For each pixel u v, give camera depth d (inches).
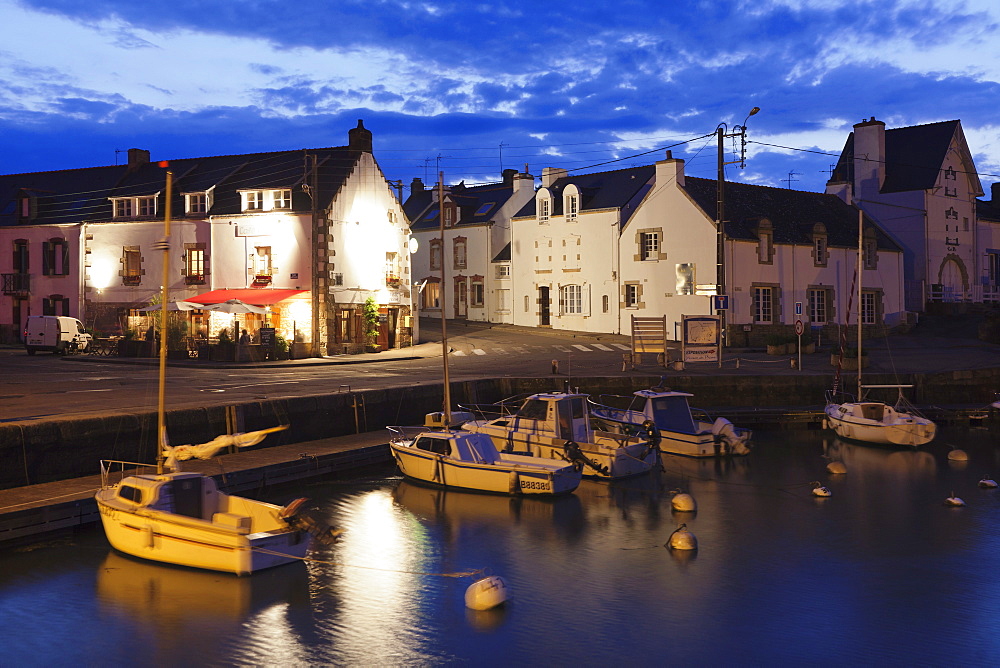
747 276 1921.8
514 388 1365.7
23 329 2103.8
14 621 545.6
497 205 2502.5
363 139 1952.5
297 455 937.5
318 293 1797.5
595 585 624.7
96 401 1010.7
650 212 2027.6
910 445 1160.8
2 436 740.7
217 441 706.2
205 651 508.1
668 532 765.9
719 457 1103.6
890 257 2185.0
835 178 2353.6
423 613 568.4
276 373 1450.5
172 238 1934.1
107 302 1998.0
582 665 493.4
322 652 508.1
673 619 560.4
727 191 2041.1
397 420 1175.6
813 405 1400.1
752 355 1731.1
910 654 509.4
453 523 784.3
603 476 965.2
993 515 829.2
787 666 493.4
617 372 1459.2
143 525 641.0
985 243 2453.2
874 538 749.3
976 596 605.3
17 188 2271.2
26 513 671.8
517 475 876.0
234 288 1878.7
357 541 725.9
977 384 1433.3
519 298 2361.0
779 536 754.8
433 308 2605.8
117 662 494.0
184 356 1700.3
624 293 2095.2
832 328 2044.8
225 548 613.0
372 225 1952.5
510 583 628.1
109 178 2192.4
